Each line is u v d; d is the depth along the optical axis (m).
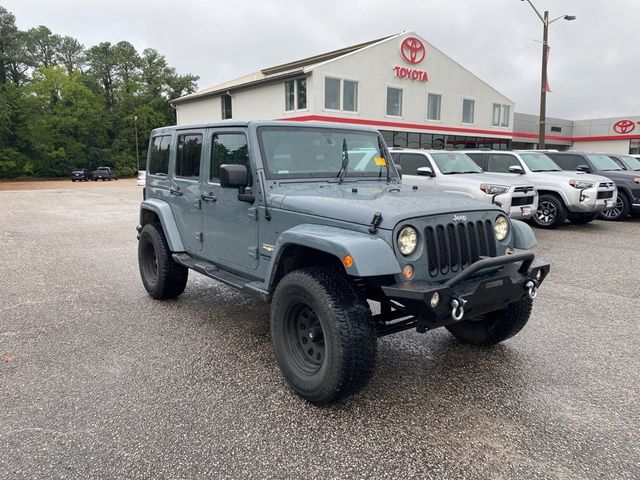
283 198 3.70
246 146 4.02
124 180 54.41
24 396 3.42
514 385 3.62
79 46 75.81
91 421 3.09
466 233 3.34
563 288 6.32
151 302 5.72
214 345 4.39
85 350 4.27
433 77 30.39
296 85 26.44
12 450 2.78
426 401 3.38
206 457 2.73
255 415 3.18
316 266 3.46
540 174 11.37
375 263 2.89
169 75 71.31
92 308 5.49
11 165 55.94
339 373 3.04
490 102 34.34
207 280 6.75
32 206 18.81
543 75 19.14
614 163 13.89
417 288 2.91
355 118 26.98
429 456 2.75
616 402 3.37
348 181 4.31
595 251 8.73
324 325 3.09
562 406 3.32
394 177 4.70
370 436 2.95
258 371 3.85
